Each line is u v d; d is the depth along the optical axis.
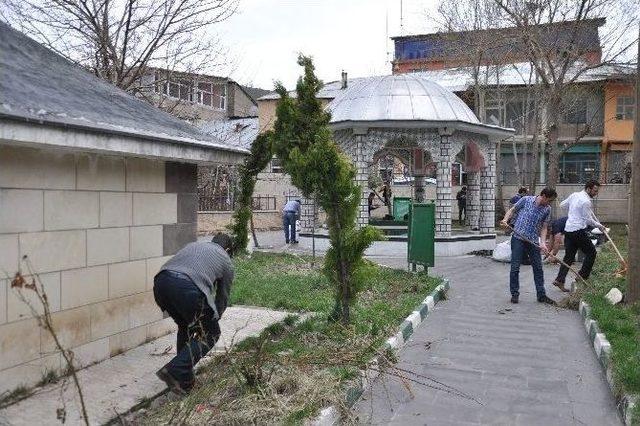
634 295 8.41
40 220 4.74
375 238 6.86
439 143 16.55
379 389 5.57
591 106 33.47
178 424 4.18
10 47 5.40
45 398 4.52
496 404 5.23
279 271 12.06
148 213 6.07
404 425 4.78
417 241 11.44
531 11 22.03
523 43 23.27
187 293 4.75
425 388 5.61
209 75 17.28
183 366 4.66
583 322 8.23
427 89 17.27
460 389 5.60
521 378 5.92
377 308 8.21
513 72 31.50
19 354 4.55
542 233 9.73
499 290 10.87
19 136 3.96
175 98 20.14
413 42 37.72
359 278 6.88
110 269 5.56
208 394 4.58
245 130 33.00
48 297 4.82
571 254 10.49
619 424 4.81
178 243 6.57
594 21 21.89
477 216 19.22
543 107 28.34
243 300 8.77
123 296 5.74
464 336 7.51
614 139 33.28
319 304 8.38
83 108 4.84
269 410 4.38
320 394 4.78
